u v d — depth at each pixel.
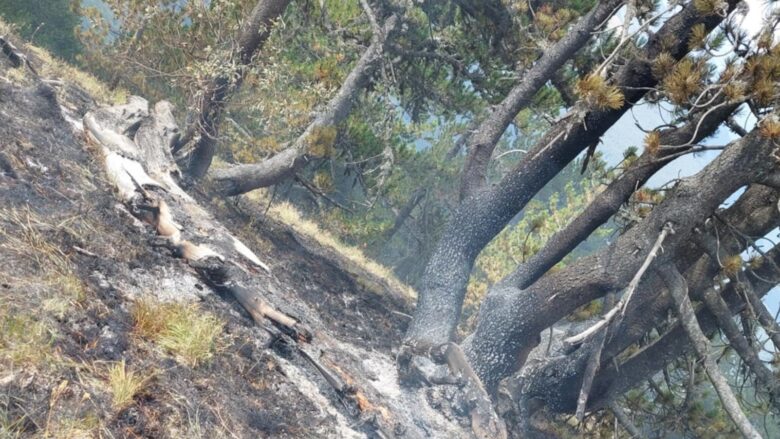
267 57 10.19
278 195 16.11
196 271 6.03
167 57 12.62
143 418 3.75
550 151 8.02
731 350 8.38
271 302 5.92
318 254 11.92
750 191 7.35
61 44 17.69
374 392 5.69
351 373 5.68
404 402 6.73
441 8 13.52
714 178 6.32
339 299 9.60
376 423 5.39
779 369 7.18
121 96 12.53
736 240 6.96
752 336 7.41
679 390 9.13
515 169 8.34
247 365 5.10
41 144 6.73
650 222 6.70
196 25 11.15
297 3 12.88
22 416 3.30
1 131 6.33
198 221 6.65
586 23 8.40
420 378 7.17
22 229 5.00
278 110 10.20
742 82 5.73
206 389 4.40
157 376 4.16
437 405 6.98
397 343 8.88
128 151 7.44
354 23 12.62
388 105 11.23
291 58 13.19
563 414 9.27
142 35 12.62
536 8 11.30
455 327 8.34
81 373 3.80
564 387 8.30
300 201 17.03
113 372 3.85
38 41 16.66
